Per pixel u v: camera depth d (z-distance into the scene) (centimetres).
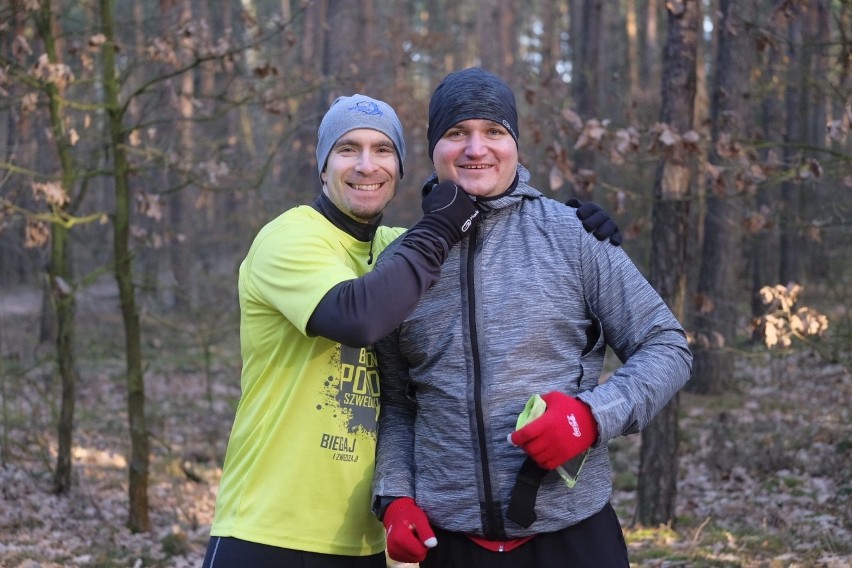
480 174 230
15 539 568
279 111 650
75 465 780
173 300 1426
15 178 685
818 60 736
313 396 244
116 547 561
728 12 631
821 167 535
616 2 2425
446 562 228
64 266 656
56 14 627
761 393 980
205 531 606
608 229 230
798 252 1125
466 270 228
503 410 220
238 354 1309
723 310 1006
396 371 246
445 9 2783
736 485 680
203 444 871
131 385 602
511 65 2052
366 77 969
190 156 665
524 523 214
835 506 595
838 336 948
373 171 247
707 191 628
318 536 241
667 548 519
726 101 859
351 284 221
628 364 223
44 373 999
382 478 235
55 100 590
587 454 216
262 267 241
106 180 1434
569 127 574
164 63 646
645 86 1859
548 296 224
